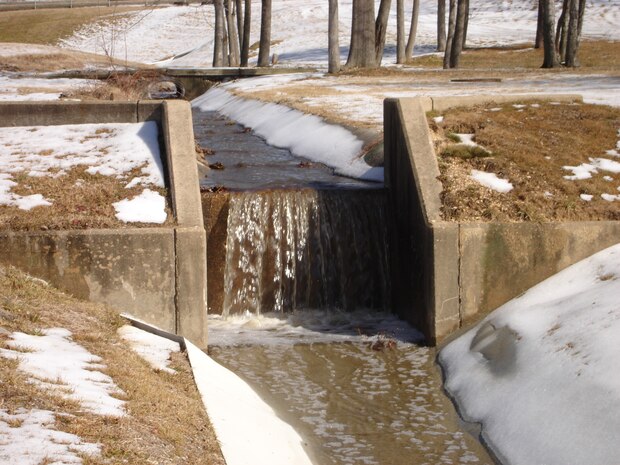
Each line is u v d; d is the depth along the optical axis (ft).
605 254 44.98
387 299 52.90
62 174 48.14
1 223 42.65
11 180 47.21
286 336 47.57
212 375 35.96
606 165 52.44
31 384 26.81
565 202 48.14
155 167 48.67
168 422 27.53
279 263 52.70
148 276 42.11
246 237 52.60
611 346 32.42
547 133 56.13
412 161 49.21
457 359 41.55
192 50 286.87
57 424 24.38
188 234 42.24
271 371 41.81
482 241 45.14
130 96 120.88
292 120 86.99
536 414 32.45
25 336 32.35
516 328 39.50
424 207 46.88
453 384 39.37
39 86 139.54
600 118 59.21
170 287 42.32
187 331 42.60
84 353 31.89
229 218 52.60
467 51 201.16
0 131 52.85
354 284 52.90
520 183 49.52
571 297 40.22
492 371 37.76
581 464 28.53
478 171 50.83
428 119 57.00
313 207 53.11
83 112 53.11
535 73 124.26
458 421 36.06
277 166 70.38
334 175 65.31
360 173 63.00
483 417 35.19
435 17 277.64
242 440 29.40
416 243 47.60
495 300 45.42
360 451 33.50
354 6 146.51
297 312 52.31
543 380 33.81
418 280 47.24
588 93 78.74
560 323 37.11
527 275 45.52
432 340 45.11
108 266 41.83
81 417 25.26
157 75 148.56
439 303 44.96
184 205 44.80
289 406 37.60
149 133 51.67
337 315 51.80
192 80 156.97
